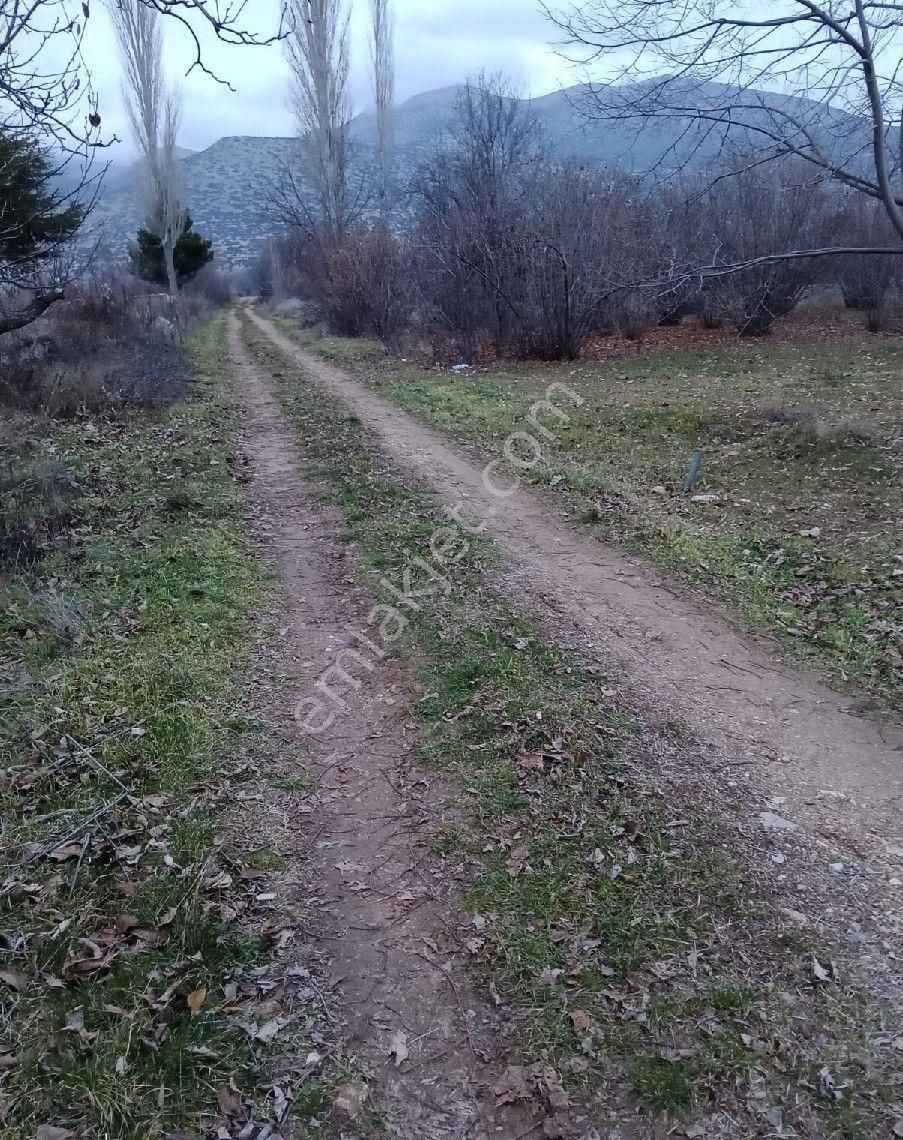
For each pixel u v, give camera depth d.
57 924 3.31
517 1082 2.78
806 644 5.61
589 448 10.31
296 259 35.59
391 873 3.71
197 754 4.40
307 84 27.45
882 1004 3.00
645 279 7.87
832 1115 2.65
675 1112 2.68
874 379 13.02
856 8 5.86
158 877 3.57
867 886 3.54
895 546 6.70
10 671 5.04
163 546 6.99
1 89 4.36
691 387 13.55
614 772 4.28
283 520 8.07
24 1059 2.77
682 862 3.68
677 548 7.11
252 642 5.64
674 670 5.33
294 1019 3.01
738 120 6.39
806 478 8.48
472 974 3.20
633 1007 3.02
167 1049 2.83
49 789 4.09
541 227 17.16
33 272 9.95
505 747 4.50
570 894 3.53
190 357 18.19
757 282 15.41
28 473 8.12
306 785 4.29
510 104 24.70
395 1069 2.85
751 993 3.05
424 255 20.59
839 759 4.44
